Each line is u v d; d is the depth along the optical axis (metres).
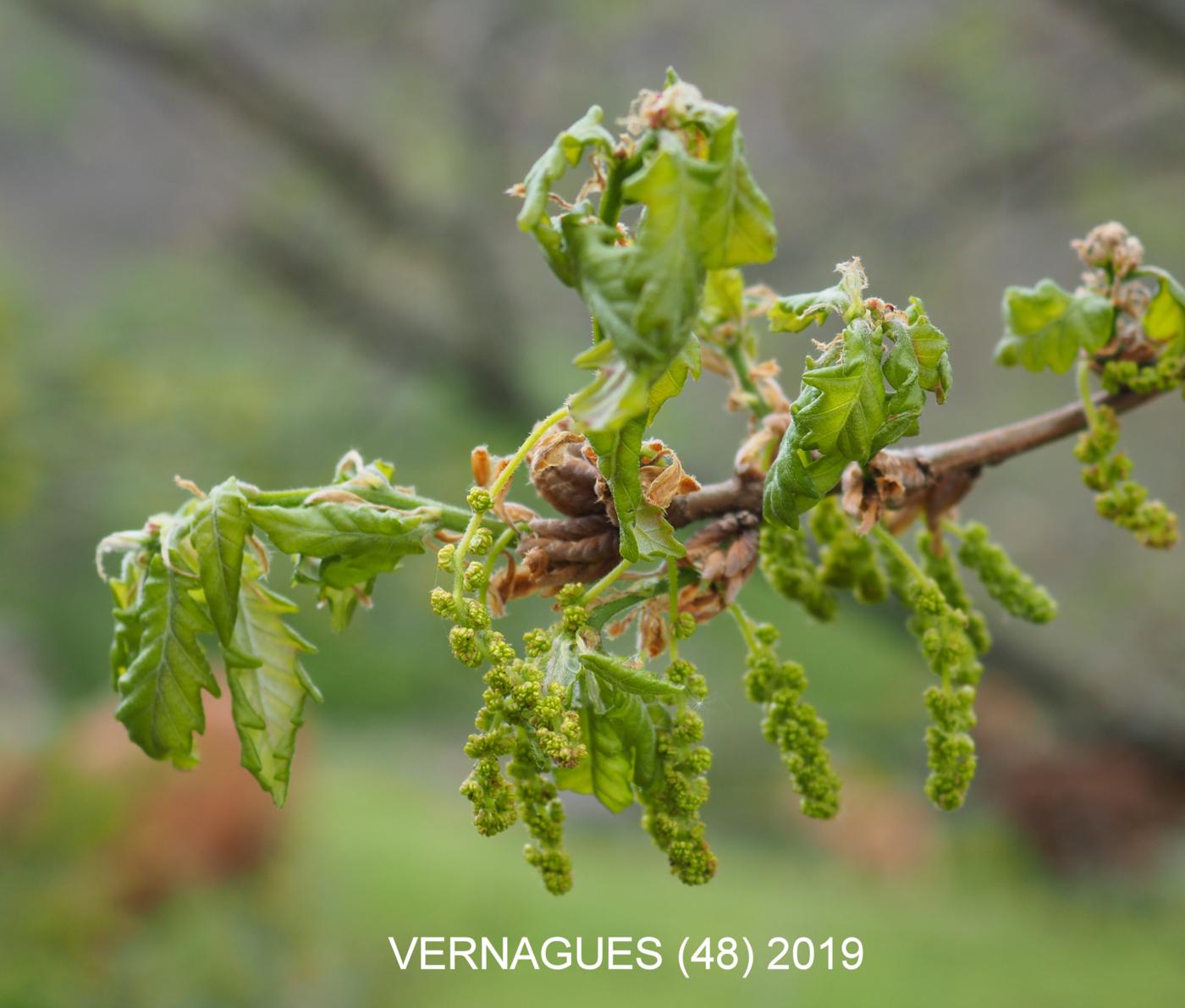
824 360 1.04
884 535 1.33
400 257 6.75
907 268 6.34
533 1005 5.47
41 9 5.72
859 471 1.25
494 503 1.13
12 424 5.55
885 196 6.12
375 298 6.12
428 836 7.94
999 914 7.43
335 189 6.10
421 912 6.64
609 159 0.89
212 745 6.61
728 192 0.85
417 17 6.55
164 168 7.85
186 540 1.21
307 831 7.39
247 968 5.89
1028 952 6.49
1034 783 8.64
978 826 9.02
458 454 6.17
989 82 5.64
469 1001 5.64
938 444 1.39
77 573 10.80
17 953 5.64
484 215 6.46
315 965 6.11
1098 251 1.43
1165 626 7.39
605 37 6.56
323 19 6.68
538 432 1.12
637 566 1.17
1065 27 5.60
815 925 6.60
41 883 5.93
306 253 6.39
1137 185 6.26
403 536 1.15
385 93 6.86
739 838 8.75
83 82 7.17
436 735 11.16
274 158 6.62
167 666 1.19
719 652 8.47
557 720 1.03
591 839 8.41
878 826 8.42
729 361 1.43
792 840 8.76
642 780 1.09
